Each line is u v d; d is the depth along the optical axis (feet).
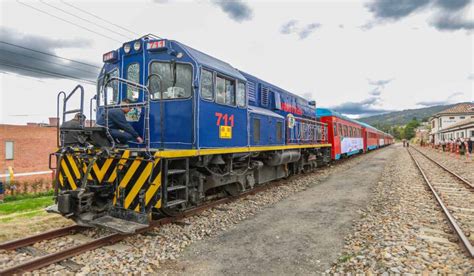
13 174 66.08
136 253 15.49
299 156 40.83
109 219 17.31
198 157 20.66
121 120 18.94
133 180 17.44
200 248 16.65
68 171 19.42
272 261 15.02
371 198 28.81
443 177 42.91
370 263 13.98
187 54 20.33
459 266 13.61
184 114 20.35
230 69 25.21
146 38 22.11
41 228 19.16
